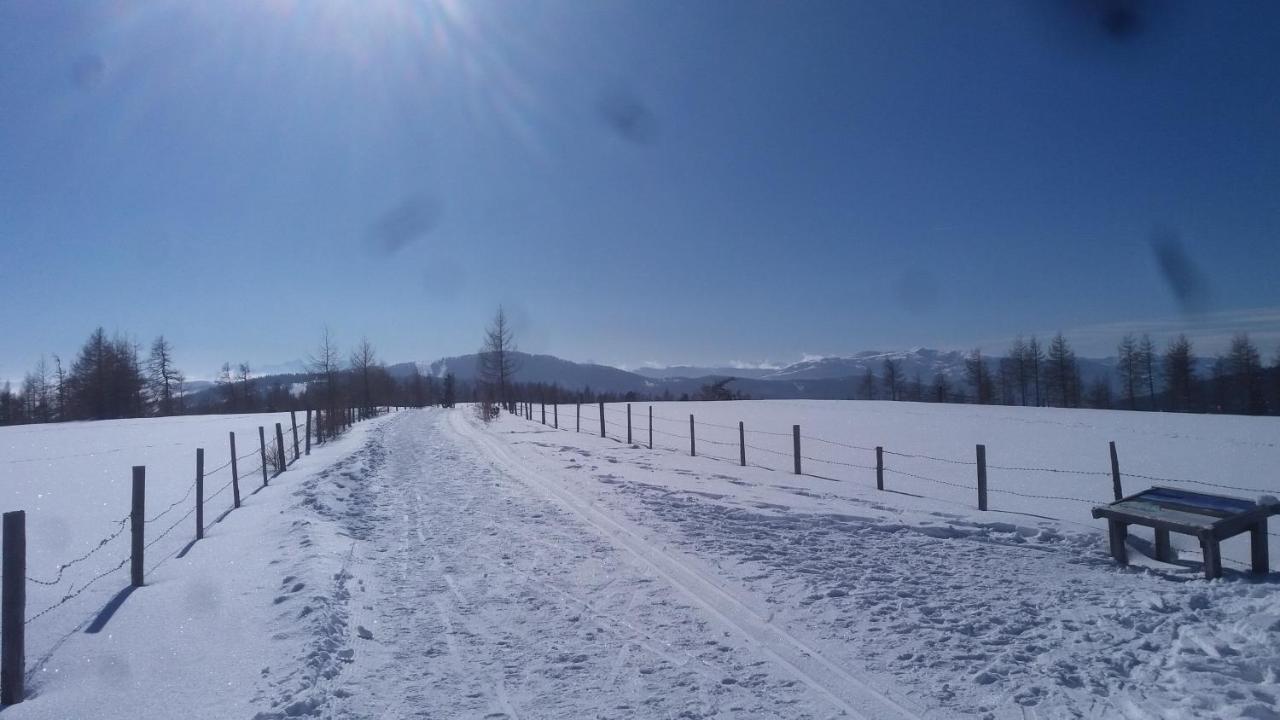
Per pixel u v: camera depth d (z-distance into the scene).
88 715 5.08
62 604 7.65
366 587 8.39
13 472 20.38
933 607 7.29
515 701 5.29
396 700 5.33
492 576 8.76
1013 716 4.93
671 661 6.00
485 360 57.84
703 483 15.77
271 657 6.00
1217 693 5.09
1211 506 9.13
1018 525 11.12
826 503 13.17
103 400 74.38
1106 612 7.09
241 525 11.82
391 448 26.61
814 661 5.95
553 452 23.08
